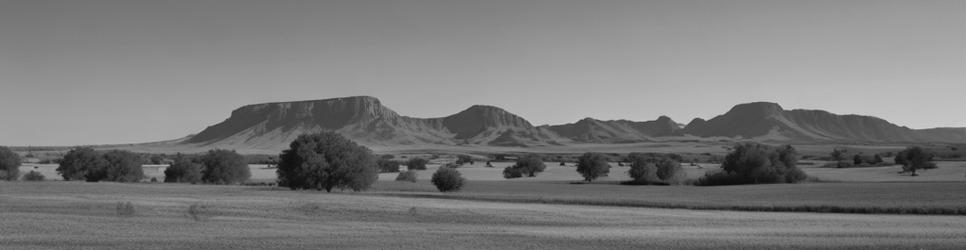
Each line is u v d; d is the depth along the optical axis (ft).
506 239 94.22
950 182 308.40
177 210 133.69
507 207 160.04
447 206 158.61
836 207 159.63
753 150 361.92
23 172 413.39
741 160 359.66
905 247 88.84
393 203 166.61
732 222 126.93
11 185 240.94
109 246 81.87
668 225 121.08
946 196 210.18
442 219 126.82
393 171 555.69
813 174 424.46
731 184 358.23
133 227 101.76
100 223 105.91
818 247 88.79
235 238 91.40
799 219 134.31
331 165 253.85
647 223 124.36
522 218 130.00
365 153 262.88
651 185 352.49
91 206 137.69
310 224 111.96
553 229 111.75
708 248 87.81
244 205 149.48
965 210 152.46
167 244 84.23
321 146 256.73
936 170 443.32
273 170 541.75
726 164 366.84
